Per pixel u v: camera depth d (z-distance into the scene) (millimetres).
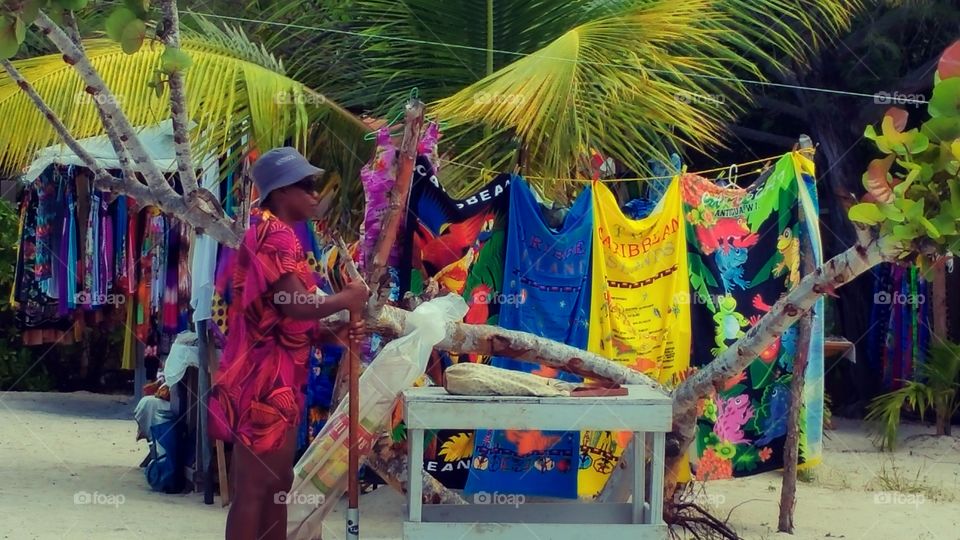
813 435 6957
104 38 6500
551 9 7168
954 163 3781
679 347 6676
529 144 6965
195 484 7504
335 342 4996
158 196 4562
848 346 8859
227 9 8828
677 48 7492
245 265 4570
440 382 5941
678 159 7207
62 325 10266
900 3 10203
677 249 6645
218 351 7234
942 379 10203
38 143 5992
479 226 6180
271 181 4633
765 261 6859
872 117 11031
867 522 7039
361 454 4980
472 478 6270
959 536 6676
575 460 6312
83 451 8961
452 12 7203
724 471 6820
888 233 4094
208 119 6180
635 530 4477
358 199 7512
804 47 10773
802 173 6848
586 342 6438
